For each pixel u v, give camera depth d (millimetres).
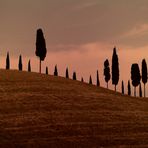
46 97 101688
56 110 92312
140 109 103000
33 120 83875
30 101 97500
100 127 82312
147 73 173500
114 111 96000
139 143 74750
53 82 121625
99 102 102562
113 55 158875
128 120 89000
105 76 175875
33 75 130875
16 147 70562
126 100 112188
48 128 79750
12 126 79938
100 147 71812
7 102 95688
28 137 74938
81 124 83375
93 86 129625
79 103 99250
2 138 73875
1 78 121250
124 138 77062
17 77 124438
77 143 73188
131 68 169750
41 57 147500
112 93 122438
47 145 71688
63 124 82500
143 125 86125
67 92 109250
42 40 148375
